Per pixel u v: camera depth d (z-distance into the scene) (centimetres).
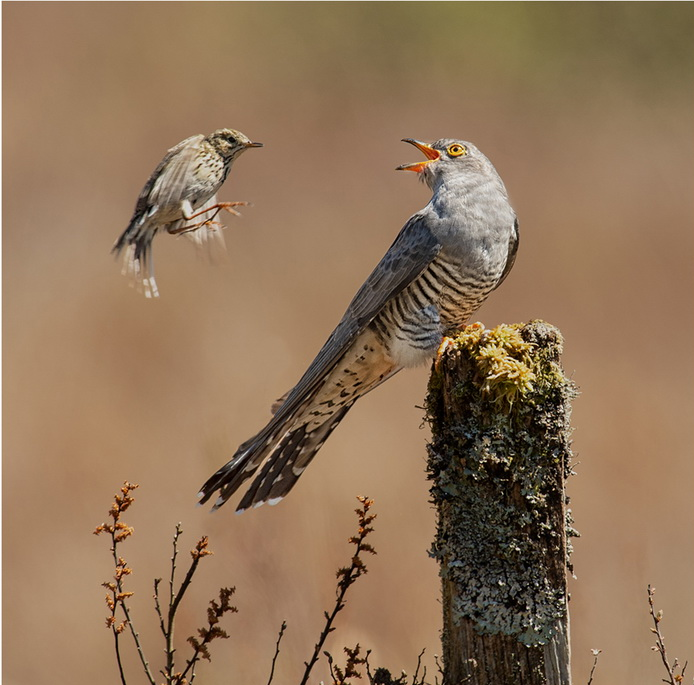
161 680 1139
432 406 704
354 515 1265
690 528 1316
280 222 2370
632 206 2373
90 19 3309
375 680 696
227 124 2845
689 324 1927
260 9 3406
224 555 1067
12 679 1177
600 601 1047
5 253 2244
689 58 3294
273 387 1638
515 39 3359
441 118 2934
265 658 931
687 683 884
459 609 668
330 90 3095
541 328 687
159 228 773
